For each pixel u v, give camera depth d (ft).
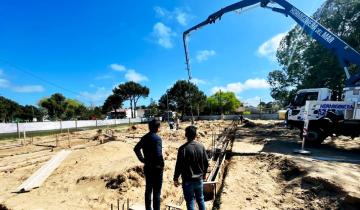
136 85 242.78
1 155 47.47
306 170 23.82
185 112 228.22
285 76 85.35
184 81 220.43
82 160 33.94
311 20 44.57
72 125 122.72
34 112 235.40
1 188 25.50
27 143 64.64
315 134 42.96
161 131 80.89
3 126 86.28
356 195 17.01
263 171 27.73
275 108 186.91
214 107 239.91
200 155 13.28
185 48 67.82
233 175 26.48
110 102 244.01
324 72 66.85
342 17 65.26
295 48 79.77
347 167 27.04
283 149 41.78
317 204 18.07
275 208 18.11
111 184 23.26
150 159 13.67
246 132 74.38
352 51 39.32
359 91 38.68
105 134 73.97
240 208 18.16
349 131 39.65
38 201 21.15
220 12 57.82
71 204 20.15
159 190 13.74
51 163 33.17
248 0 52.75
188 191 12.96
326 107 41.47
